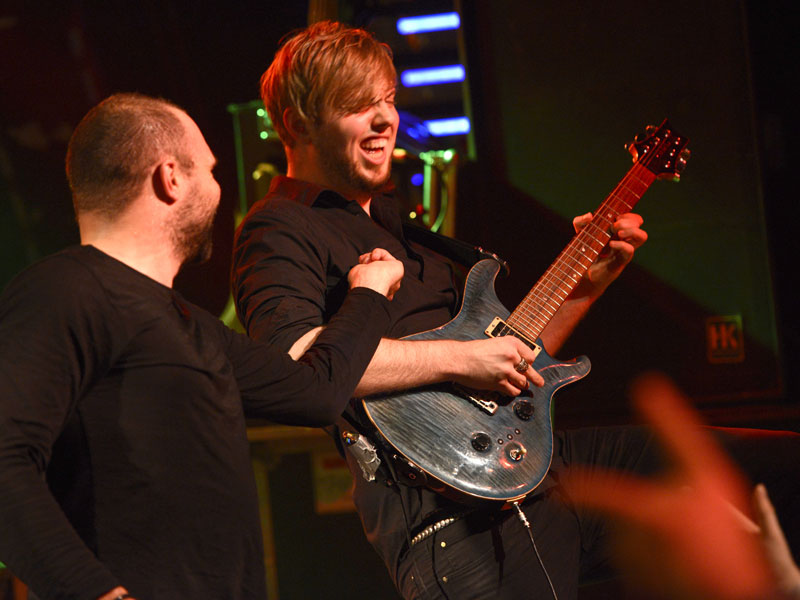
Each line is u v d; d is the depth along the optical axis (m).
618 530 3.77
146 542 2.28
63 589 2.01
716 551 3.69
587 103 5.79
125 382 2.32
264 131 6.54
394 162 6.45
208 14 8.44
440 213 6.27
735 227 5.72
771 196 5.79
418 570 3.42
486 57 5.87
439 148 6.81
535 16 5.82
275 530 6.02
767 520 3.21
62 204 8.80
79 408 2.28
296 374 2.63
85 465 2.28
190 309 2.53
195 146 2.63
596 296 4.13
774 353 5.66
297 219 3.49
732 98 5.71
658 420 5.58
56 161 8.76
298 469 6.04
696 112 5.74
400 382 3.19
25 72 8.53
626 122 5.77
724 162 5.73
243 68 8.52
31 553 2.02
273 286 3.26
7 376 2.12
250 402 2.58
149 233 2.52
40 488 2.09
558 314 4.08
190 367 2.40
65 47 8.50
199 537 2.35
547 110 5.82
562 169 5.82
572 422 5.67
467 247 3.96
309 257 3.40
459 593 3.35
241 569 2.43
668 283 5.75
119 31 8.48
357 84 3.61
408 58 8.30
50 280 2.26
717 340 5.70
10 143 8.67
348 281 3.32
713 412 5.58
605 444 3.87
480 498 3.23
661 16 5.75
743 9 5.68
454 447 3.28
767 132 5.81
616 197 4.05
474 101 5.93
